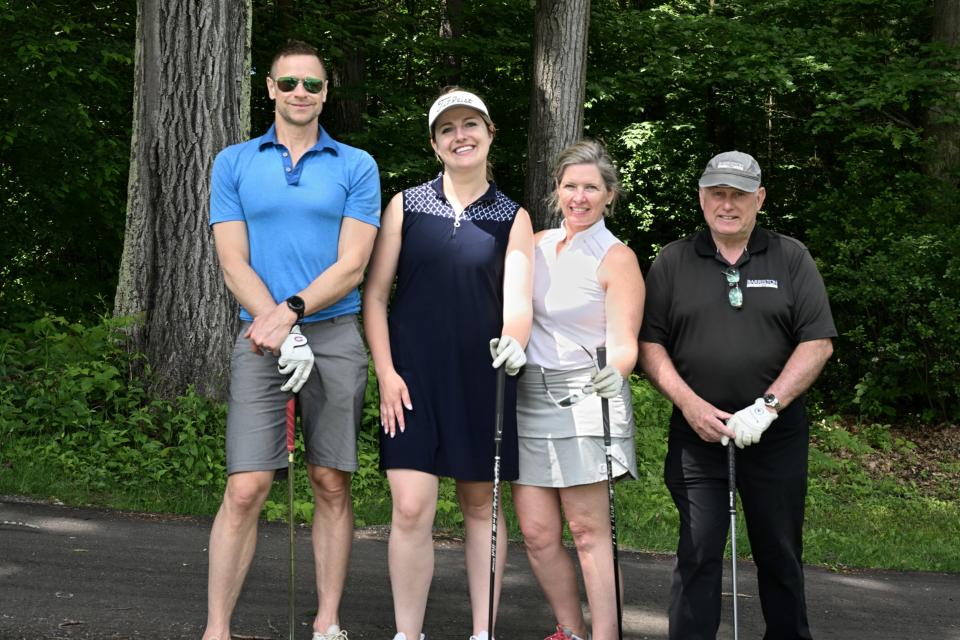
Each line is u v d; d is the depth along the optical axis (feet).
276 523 18.84
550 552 11.72
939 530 26.30
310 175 11.03
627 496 23.62
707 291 11.00
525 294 11.22
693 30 43.19
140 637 11.94
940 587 19.36
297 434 20.98
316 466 11.41
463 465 11.03
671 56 42.37
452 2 45.01
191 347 23.03
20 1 32.96
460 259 11.23
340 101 44.75
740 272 10.98
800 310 10.87
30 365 23.73
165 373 23.00
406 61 47.16
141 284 23.53
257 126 46.42
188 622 12.61
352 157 11.25
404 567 11.10
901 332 36.96
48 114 32.65
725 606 15.94
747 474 10.99
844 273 36.76
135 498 19.47
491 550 10.85
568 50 31.81
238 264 11.01
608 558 11.59
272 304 10.87
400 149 41.39
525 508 11.60
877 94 39.04
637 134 46.16
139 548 15.97
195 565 15.31
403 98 43.45
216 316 23.17
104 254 39.42
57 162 34.12
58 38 32.35
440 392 11.11
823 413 38.40
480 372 11.19
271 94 11.19
